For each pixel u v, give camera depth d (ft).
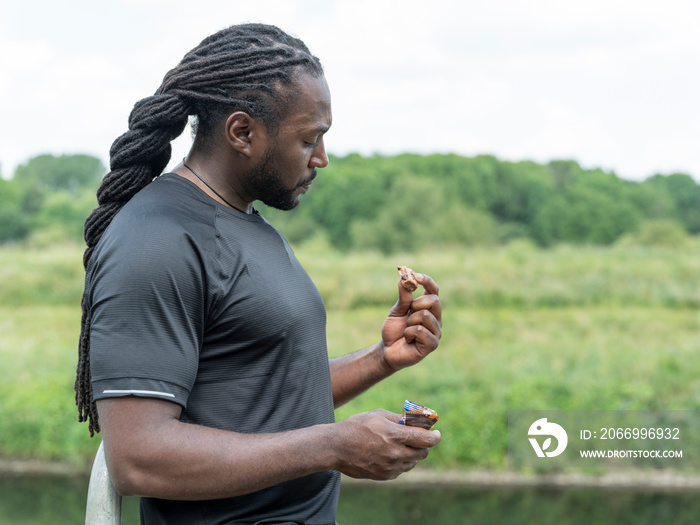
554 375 29.66
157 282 3.69
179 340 3.72
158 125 4.22
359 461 3.74
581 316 41.37
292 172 4.20
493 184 89.66
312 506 4.24
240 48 4.19
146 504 4.16
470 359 32.50
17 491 23.34
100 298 3.71
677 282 47.57
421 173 89.66
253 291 4.00
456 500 22.33
